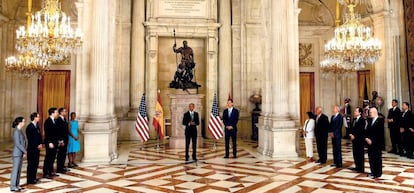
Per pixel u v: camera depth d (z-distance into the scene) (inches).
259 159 374.6
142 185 258.5
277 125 383.9
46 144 286.4
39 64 430.9
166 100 605.3
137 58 574.6
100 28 364.5
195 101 479.5
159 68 607.5
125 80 573.6
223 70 599.2
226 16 604.1
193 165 341.1
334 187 251.0
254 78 604.4
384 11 474.0
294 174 297.6
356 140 311.3
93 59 360.2
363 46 401.4
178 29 585.6
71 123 329.1
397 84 467.2
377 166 284.7
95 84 357.4
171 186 255.3
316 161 359.3
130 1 584.1
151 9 583.2
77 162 351.6
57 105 584.4
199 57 621.3
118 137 554.3
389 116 427.8
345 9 600.4
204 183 264.7
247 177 285.6
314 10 650.2
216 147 477.1
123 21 577.6
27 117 574.2
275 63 397.1
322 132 351.6
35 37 327.3
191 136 370.0
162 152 429.1
